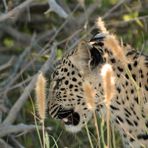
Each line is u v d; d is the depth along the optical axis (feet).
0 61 58.29
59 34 57.52
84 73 38.34
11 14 47.34
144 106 37.76
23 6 47.26
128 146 38.93
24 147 48.24
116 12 59.11
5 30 61.21
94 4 56.49
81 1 50.67
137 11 56.75
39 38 57.72
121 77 37.93
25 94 45.62
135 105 37.93
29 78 47.55
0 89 50.49
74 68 39.34
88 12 56.08
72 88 39.73
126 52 38.83
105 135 47.50
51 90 41.09
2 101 48.73
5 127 43.73
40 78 33.04
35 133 50.31
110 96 31.78
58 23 61.05
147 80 38.11
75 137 44.80
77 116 40.47
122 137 39.17
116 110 38.37
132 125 38.32
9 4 55.98
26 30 62.90
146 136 38.09
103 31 35.40
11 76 52.70
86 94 32.35
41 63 54.34
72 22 55.98
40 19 62.23
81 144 47.24
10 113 45.57
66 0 60.64
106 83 31.45
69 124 40.86
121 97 38.04
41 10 61.62
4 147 44.34
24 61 54.54
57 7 48.67
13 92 54.34
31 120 51.70
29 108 52.11
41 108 33.35
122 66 37.93
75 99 39.96
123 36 57.31
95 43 38.01
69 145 47.44
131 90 37.93
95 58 37.73
